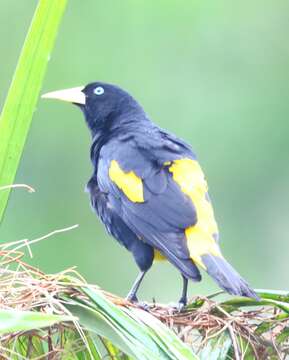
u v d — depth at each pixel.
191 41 16.48
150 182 8.17
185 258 7.34
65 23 16.67
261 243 15.51
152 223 7.94
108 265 15.16
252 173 15.70
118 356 6.06
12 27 16.67
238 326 6.45
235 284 6.63
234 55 16.55
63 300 5.80
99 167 8.72
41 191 15.92
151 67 16.44
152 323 5.57
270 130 15.98
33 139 16.30
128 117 9.41
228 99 16.19
